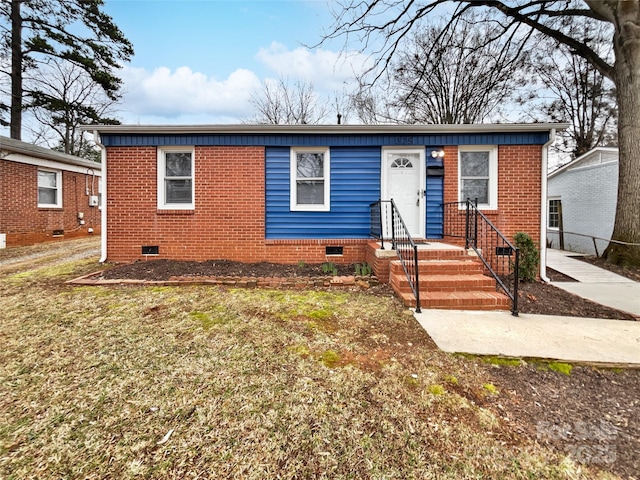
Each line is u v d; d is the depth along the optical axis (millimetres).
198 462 1594
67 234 12109
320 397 2166
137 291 4742
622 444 1806
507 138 6516
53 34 14383
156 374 2428
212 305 4113
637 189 7551
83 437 1750
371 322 3615
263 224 6754
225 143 6664
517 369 2645
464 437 1826
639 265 7422
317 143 6676
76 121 19453
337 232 6820
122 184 6664
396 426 1899
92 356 2703
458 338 3201
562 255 9789
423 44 14367
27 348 2838
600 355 2846
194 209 6730
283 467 1576
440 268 4953
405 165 6812
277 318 3684
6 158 9789
